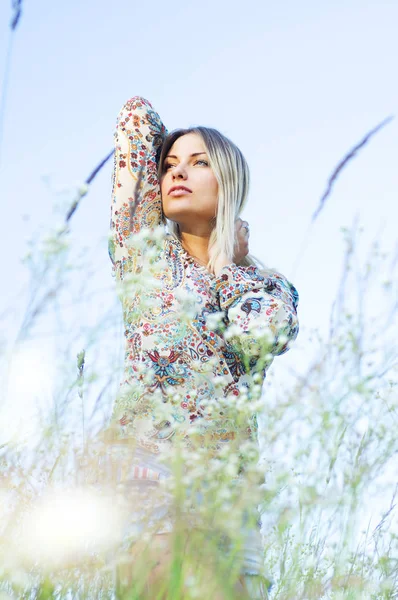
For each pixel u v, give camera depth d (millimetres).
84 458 1771
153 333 2459
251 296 2486
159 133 3008
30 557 1619
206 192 2846
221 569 1681
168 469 2180
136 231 2781
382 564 1845
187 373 2408
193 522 1712
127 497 1940
